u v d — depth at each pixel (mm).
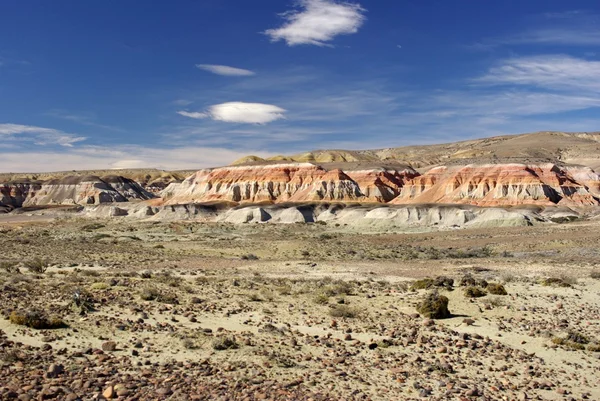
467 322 24219
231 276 43312
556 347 20562
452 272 48719
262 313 25156
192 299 27281
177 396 13703
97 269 46156
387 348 19719
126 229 114875
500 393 15359
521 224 113000
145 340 18906
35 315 19797
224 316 24016
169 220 156125
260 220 147250
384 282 38969
